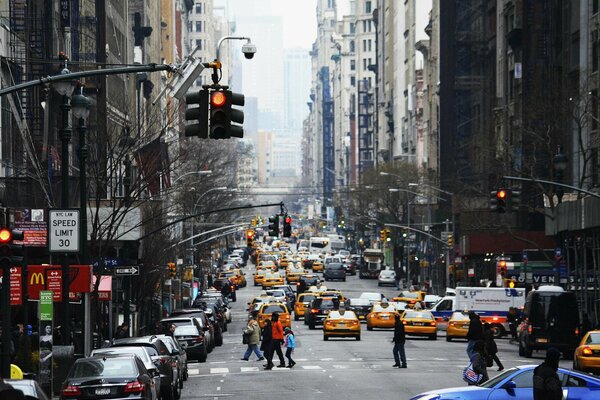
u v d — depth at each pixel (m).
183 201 115.25
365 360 77.88
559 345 81.19
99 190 70.31
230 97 37.19
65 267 56.47
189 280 144.25
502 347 96.62
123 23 152.25
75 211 55.91
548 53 144.38
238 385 61.38
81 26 117.25
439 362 75.75
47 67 94.69
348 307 133.12
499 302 109.75
